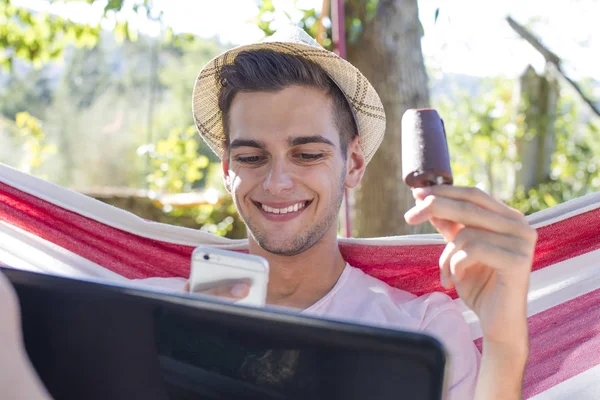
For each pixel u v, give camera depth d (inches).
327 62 78.1
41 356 36.8
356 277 82.4
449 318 78.6
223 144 85.7
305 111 75.7
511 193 450.3
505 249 51.3
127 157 763.4
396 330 32.8
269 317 34.0
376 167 179.3
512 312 53.5
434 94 500.7
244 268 54.1
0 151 566.6
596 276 79.3
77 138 776.9
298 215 76.4
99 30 265.4
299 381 33.8
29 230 95.3
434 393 32.4
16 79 805.9
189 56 754.2
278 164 75.5
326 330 33.4
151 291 35.4
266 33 217.6
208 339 34.8
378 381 33.1
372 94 81.7
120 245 93.2
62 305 36.5
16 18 264.8
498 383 55.2
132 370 35.7
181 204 325.4
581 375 76.6
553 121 446.3
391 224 179.2
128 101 781.3
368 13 174.6
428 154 51.1
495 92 495.8
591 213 76.9
